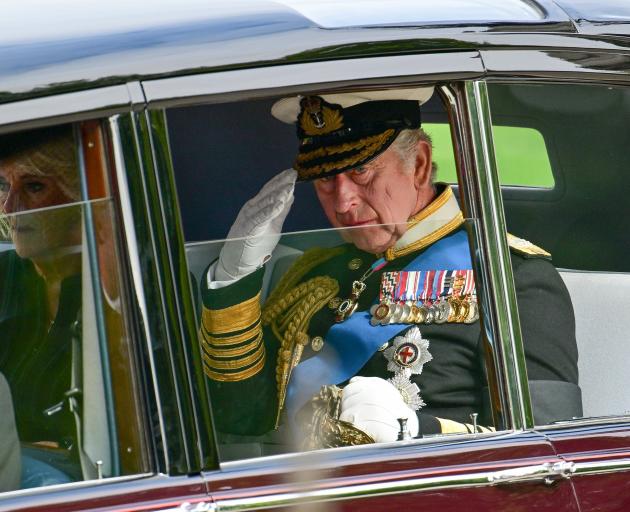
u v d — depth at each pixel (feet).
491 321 26.76
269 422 26.13
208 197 39.01
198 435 23.81
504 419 26.68
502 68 26.81
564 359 31.89
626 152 40.32
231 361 26.00
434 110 35.47
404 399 27.89
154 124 24.12
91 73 23.97
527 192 41.91
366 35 25.96
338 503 24.40
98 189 24.12
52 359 23.84
